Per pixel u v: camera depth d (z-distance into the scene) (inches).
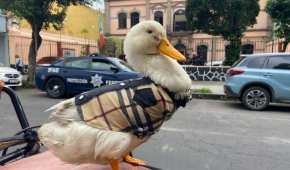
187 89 58.5
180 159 158.7
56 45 810.2
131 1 1136.2
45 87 358.0
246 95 303.6
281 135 207.3
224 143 185.8
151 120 56.7
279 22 579.2
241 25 614.2
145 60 60.3
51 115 58.1
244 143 187.2
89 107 56.3
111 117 55.3
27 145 71.9
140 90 56.5
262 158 162.7
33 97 354.9
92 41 1014.4
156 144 179.9
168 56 60.7
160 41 61.0
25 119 72.5
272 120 255.0
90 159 56.2
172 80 56.9
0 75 379.2
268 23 990.4
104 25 1180.5
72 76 349.4
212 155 165.2
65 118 56.3
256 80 298.5
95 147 54.5
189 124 230.5
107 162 57.2
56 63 362.0
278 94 295.4
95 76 341.1
